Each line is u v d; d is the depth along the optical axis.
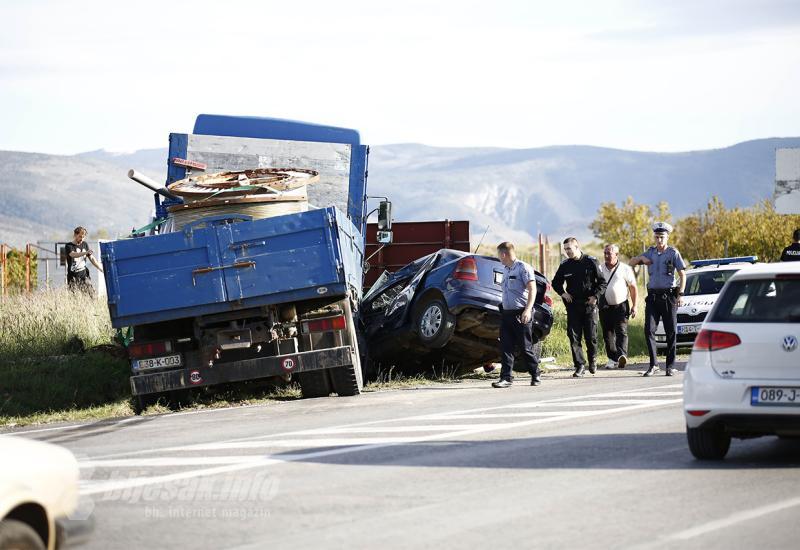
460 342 38.31
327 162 41.22
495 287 36.91
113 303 31.22
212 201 32.56
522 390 34.00
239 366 31.62
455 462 20.44
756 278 20.41
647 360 45.56
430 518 15.92
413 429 25.09
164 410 32.47
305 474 19.67
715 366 20.03
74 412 32.97
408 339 38.47
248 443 23.73
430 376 40.22
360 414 28.47
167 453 22.78
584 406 28.66
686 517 15.72
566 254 39.00
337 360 31.80
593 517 15.77
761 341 19.69
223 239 31.27
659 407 27.94
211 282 31.23
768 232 98.31
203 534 15.37
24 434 28.30
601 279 39.00
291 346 32.06
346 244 32.91
